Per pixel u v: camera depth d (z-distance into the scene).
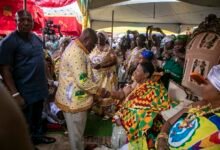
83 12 6.54
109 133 4.42
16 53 3.88
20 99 3.81
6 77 3.73
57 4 6.21
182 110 2.50
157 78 3.40
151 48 7.63
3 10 4.68
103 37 5.70
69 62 3.82
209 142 2.14
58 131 5.50
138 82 3.38
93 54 5.53
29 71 4.00
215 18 3.44
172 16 11.01
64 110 3.95
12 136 0.68
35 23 5.07
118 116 3.37
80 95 3.89
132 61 5.81
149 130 3.17
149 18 11.82
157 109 3.20
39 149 4.60
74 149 4.03
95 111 4.30
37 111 4.47
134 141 3.21
